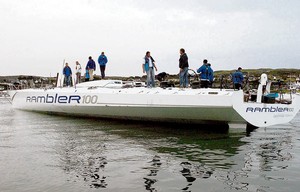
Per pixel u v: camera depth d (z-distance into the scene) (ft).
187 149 28.37
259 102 40.96
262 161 24.18
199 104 38.78
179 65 46.09
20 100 68.44
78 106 52.37
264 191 17.70
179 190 17.74
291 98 46.01
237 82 44.91
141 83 54.34
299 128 42.83
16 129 40.83
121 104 46.16
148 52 48.16
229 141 32.40
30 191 17.38
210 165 22.93
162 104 41.83
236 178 19.92
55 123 47.37
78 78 67.92
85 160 24.20
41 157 25.20
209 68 45.91
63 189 17.72
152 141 32.22
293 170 21.76
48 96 58.80
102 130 40.06
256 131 39.63
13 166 22.47
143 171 21.31
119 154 26.25
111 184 18.63
